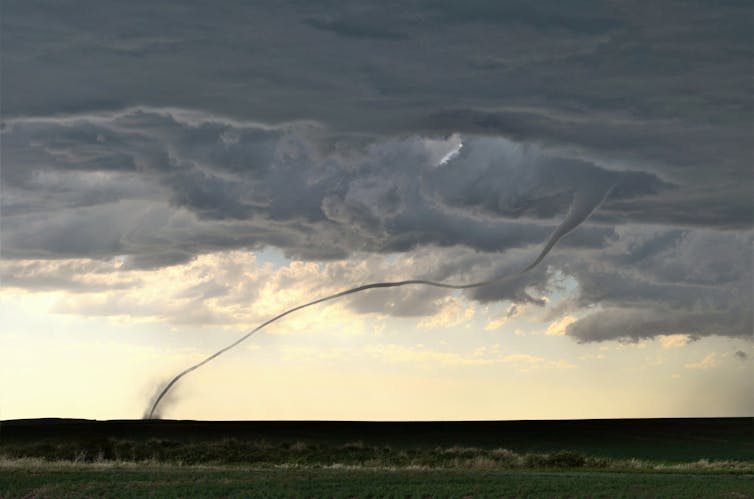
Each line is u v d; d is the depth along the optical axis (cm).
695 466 7519
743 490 5472
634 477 6278
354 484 5722
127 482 5819
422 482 5856
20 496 5406
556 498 5166
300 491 5406
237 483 5741
